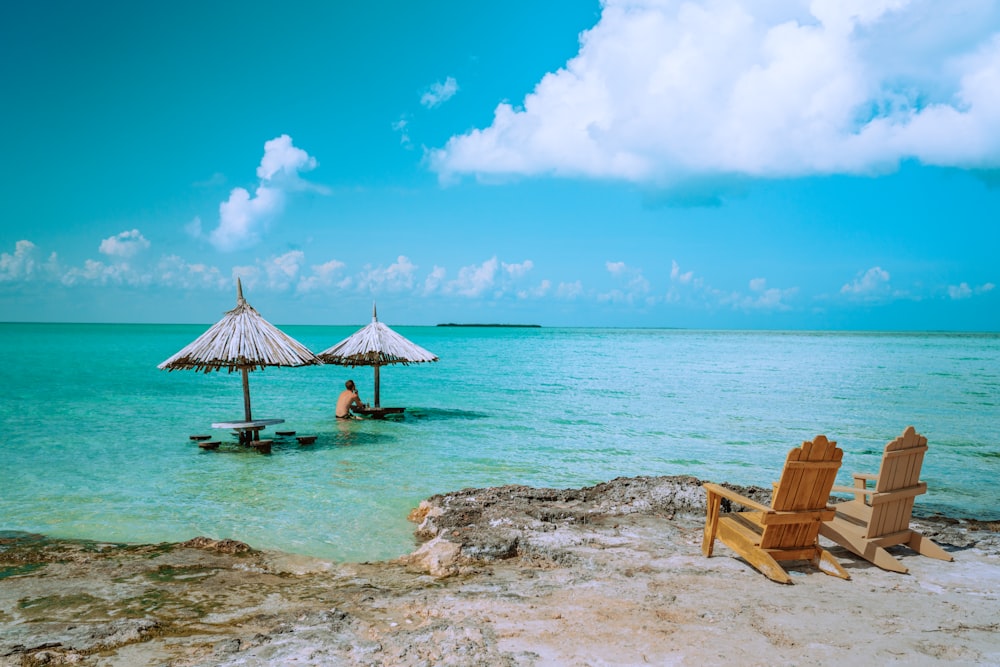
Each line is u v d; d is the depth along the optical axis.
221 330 13.34
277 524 8.25
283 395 23.34
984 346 94.62
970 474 11.95
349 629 4.80
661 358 55.81
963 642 4.41
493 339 123.56
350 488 10.15
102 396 22.39
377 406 18.56
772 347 87.81
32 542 7.43
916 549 6.59
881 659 4.14
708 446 14.28
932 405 22.03
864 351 74.75
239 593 5.75
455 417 18.27
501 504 8.53
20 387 25.22
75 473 11.05
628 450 13.68
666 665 4.07
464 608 5.17
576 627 4.70
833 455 5.80
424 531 7.84
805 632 4.59
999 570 6.12
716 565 6.30
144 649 4.51
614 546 6.98
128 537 7.67
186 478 10.75
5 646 4.57
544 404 21.62
